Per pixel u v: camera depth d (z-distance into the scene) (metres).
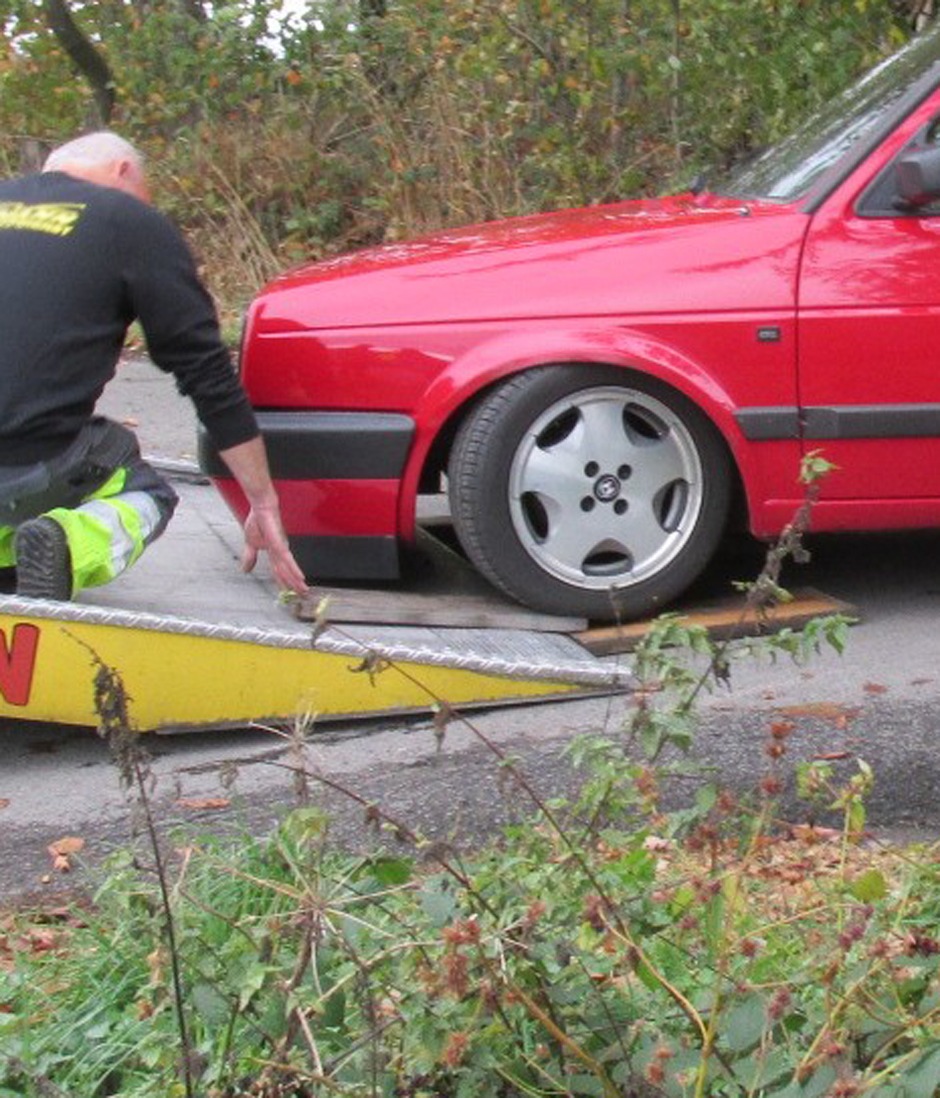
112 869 3.30
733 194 6.59
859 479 5.99
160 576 6.21
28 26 14.59
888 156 6.01
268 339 6.00
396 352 5.91
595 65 11.84
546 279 5.93
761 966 3.29
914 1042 2.91
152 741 5.50
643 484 5.97
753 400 5.92
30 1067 3.26
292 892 3.01
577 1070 2.92
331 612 5.78
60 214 5.51
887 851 3.89
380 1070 2.87
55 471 5.50
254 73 13.45
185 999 3.00
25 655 5.18
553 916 2.95
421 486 6.31
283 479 6.00
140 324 5.55
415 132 13.09
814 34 11.14
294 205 13.59
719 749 5.14
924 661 5.86
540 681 5.53
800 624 6.10
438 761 5.16
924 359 5.94
